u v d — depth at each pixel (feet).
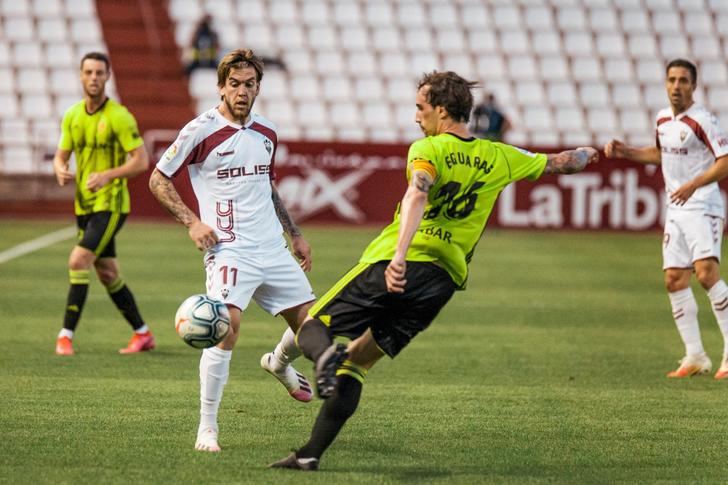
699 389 95.40
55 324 125.80
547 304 148.77
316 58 318.86
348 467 66.33
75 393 88.07
